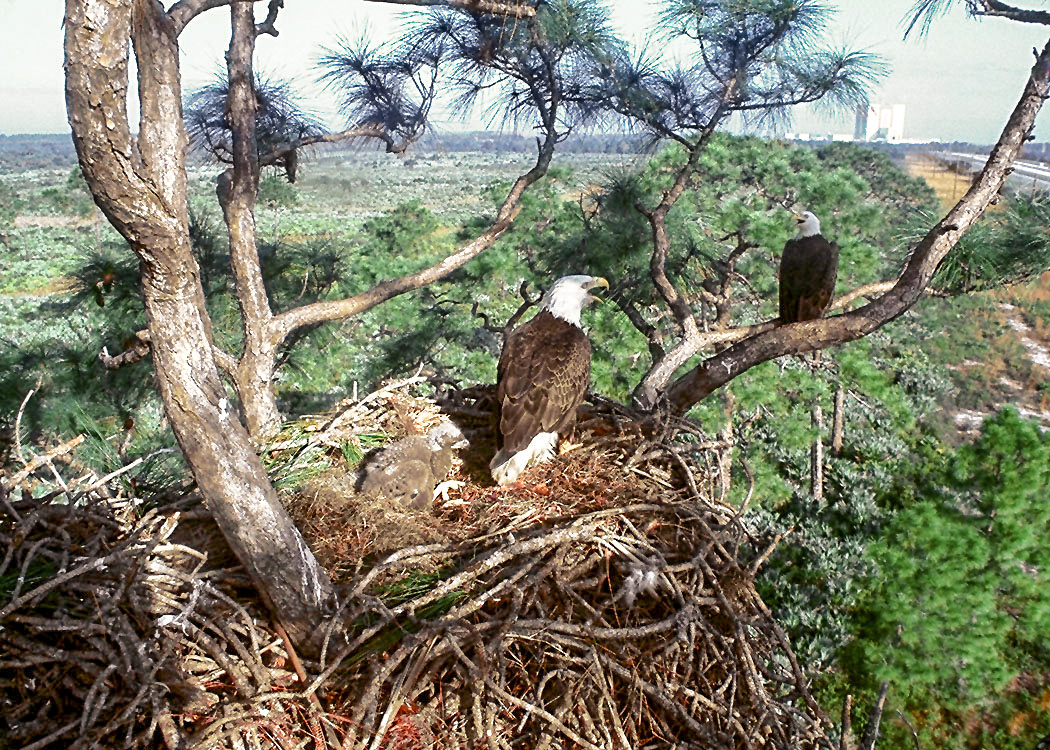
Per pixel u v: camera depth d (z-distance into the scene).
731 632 3.31
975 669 6.79
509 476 4.14
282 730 2.67
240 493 2.59
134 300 7.49
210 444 2.52
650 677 3.01
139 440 6.96
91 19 1.78
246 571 2.97
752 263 10.89
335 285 10.10
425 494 3.95
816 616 9.84
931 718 7.76
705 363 5.39
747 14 5.89
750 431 12.77
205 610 2.91
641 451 4.16
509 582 3.01
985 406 16.30
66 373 7.18
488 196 11.16
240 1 3.30
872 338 17.55
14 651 2.70
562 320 4.70
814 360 10.48
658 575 3.18
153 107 2.17
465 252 6.33
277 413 5.85
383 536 3.60
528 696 2.91
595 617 3.03
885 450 14.95
